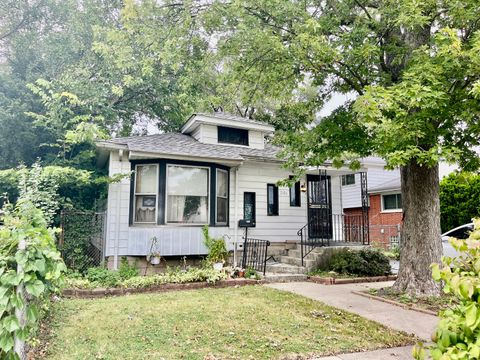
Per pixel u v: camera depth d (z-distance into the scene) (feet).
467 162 22.26
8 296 9.53
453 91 19.44
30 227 11.07
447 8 19.77
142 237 30.68
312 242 37.40
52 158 40.47
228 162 34.37
